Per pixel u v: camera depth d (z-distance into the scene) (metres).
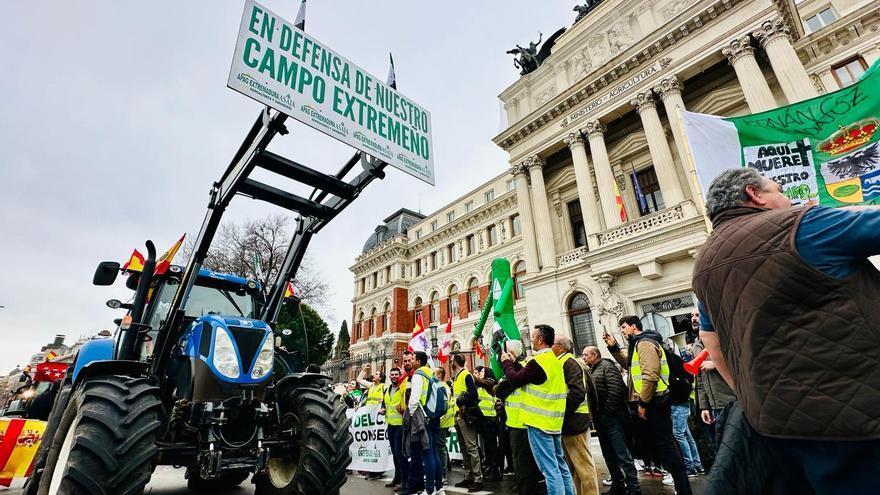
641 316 13.03
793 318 1.36
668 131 15.12
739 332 1.49
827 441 1.25
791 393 1.32
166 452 3.87
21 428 6.39
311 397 4.22
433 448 5.21
